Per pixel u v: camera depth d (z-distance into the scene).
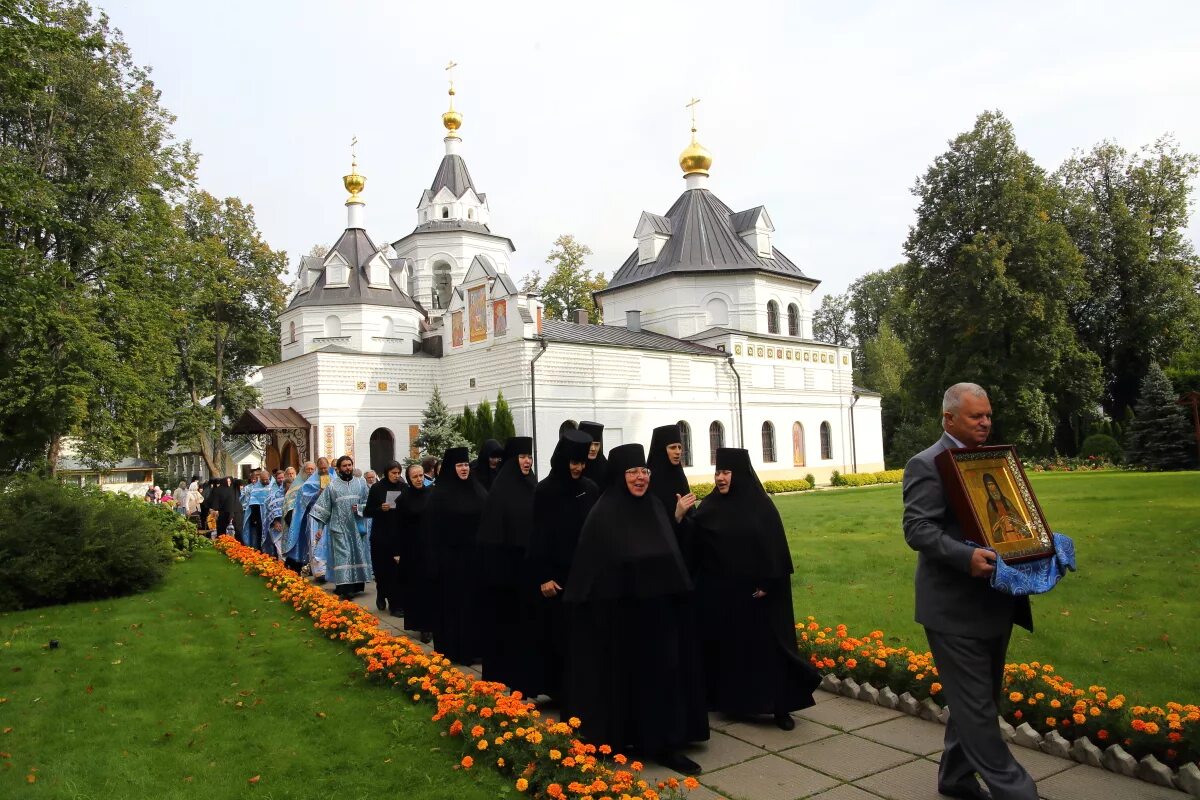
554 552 7.21
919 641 8.54
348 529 13.75
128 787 5.63
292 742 6.45
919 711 6.67
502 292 36.94
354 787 5.52
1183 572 11.66
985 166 43.75
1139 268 47.19
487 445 10.38
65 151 32.19
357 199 44.78
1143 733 5.39
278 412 37.59
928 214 45.88
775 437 45.34
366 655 8.64
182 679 8.33
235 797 5.44
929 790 5.24
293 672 8.45
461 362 39.38
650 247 47.22
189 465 63.25
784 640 6.63
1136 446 39.59
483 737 6.02
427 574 9.67
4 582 12.20
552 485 7.29
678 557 6.05
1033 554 4.52
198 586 14.05
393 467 12.88
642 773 5.74
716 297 45.34
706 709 6.18
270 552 17.97
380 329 41.66
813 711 6.92
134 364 32.66
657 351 40.00
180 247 36.59
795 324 48.25
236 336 49.44
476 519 9.38
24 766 6.09
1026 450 44.78
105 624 11.02
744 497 6.83
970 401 4.79
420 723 6.71
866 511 24.73
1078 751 5.55
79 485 17.16
